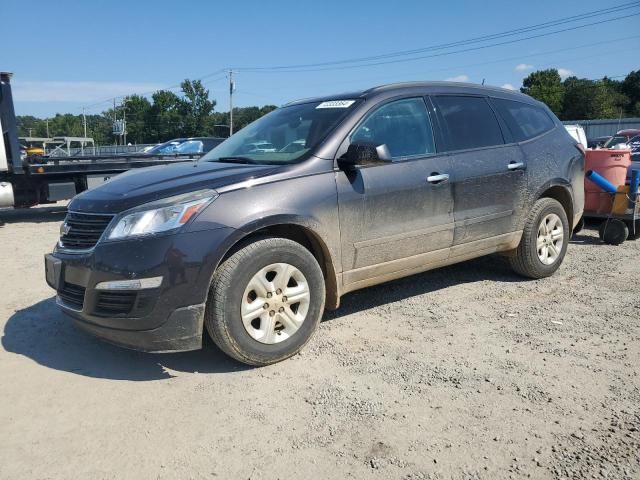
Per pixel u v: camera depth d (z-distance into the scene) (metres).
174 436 2.93
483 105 5.25
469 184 4.82
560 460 2.67
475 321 4.57
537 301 5.07
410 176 4.40
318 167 3.98
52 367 3.79
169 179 3.79
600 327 4.38
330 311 4.88
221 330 3.51
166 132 97.19
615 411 3.11
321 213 3.90
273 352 3.71
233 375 3.63
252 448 2.81
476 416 3.07
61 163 11.32
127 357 3.95
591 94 82.94
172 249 3.36
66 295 3.72
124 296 3.38
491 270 6.14
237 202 3.58
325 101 4.75
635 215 7.35
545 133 5.73
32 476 2.62
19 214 12.66
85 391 3.44
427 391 3.36
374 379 3.54
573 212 5.95
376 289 5.52
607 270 6.16
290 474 2.61
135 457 2.76
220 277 3.48
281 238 3.73
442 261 4.83
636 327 4.37
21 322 4.69
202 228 3.43
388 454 2.74
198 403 3.27
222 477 2.60
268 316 3.68
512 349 3.98
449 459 2.69
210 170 3.94
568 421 3.01
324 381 3.52
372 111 4.39
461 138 4.91
